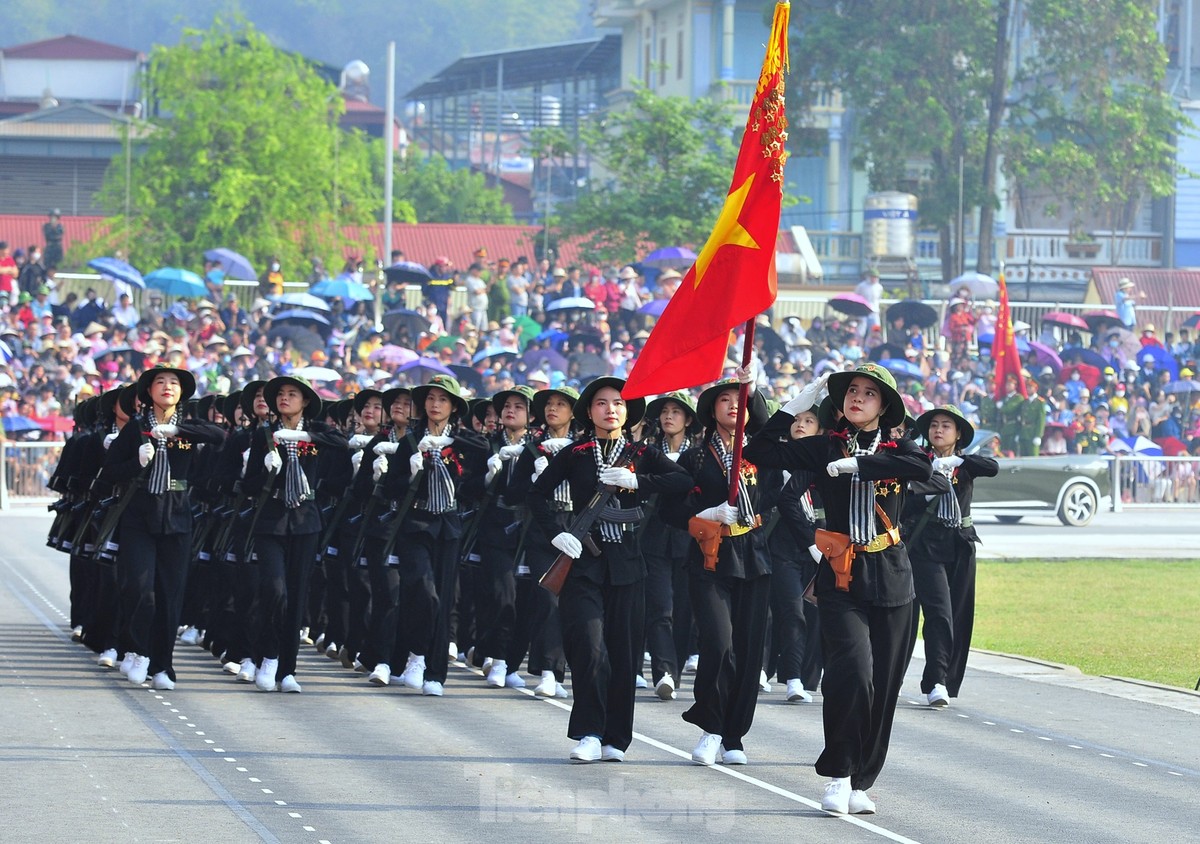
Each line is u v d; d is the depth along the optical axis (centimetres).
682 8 18738
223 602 4138
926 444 3731
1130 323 13362
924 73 16712
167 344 10025
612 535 2955
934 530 3641
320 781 2741
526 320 11544
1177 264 18562
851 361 11712
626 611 2961
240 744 3056
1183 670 4253
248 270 12350
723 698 2941
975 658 4388
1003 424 10750
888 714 2638
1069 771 2938
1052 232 18125
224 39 16825
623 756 2984
